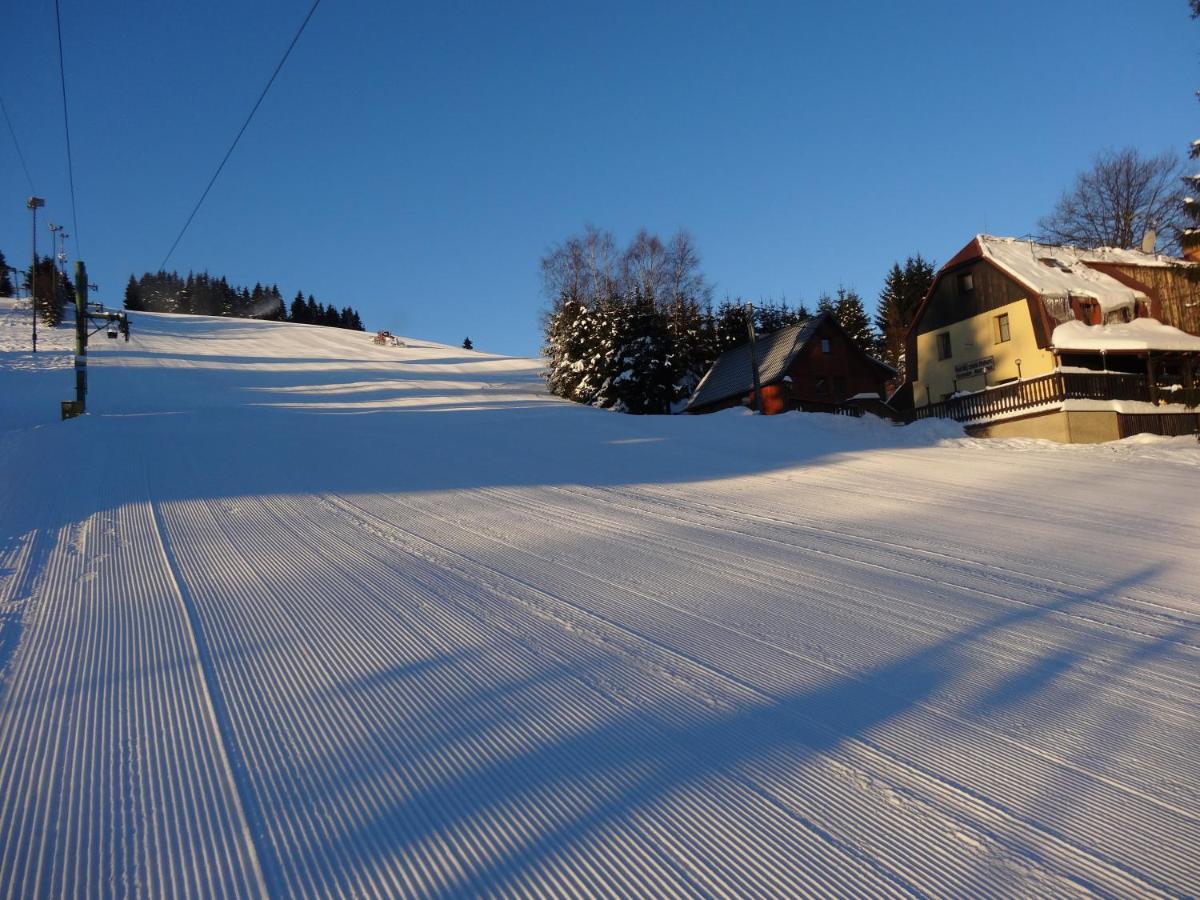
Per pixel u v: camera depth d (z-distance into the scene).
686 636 6.68
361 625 6.77
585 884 3.57
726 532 10.75
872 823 4.04
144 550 9.06
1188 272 30.28
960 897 3.50
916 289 73.19
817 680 5.82
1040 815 4.13
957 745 4.88
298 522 10.66
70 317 74.19
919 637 6.77
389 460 16.36
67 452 15.94
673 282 63.09
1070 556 9.70
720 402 45.81
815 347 44.16
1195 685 5.83
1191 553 9.89
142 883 3.55
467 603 7.41
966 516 12.09
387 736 4.89
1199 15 24.84
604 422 24.52
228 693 5.45
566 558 9.16
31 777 4.39
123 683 5.59
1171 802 4.26
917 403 38.81
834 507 12.67
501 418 25.56
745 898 3.48
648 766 4.58
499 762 4.61
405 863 3.71
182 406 31.53
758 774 4.50
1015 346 33.22
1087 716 5.30
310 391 40.94
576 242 64.12
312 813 4.10
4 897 3.44
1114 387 30.20
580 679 5.76
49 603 7.22
